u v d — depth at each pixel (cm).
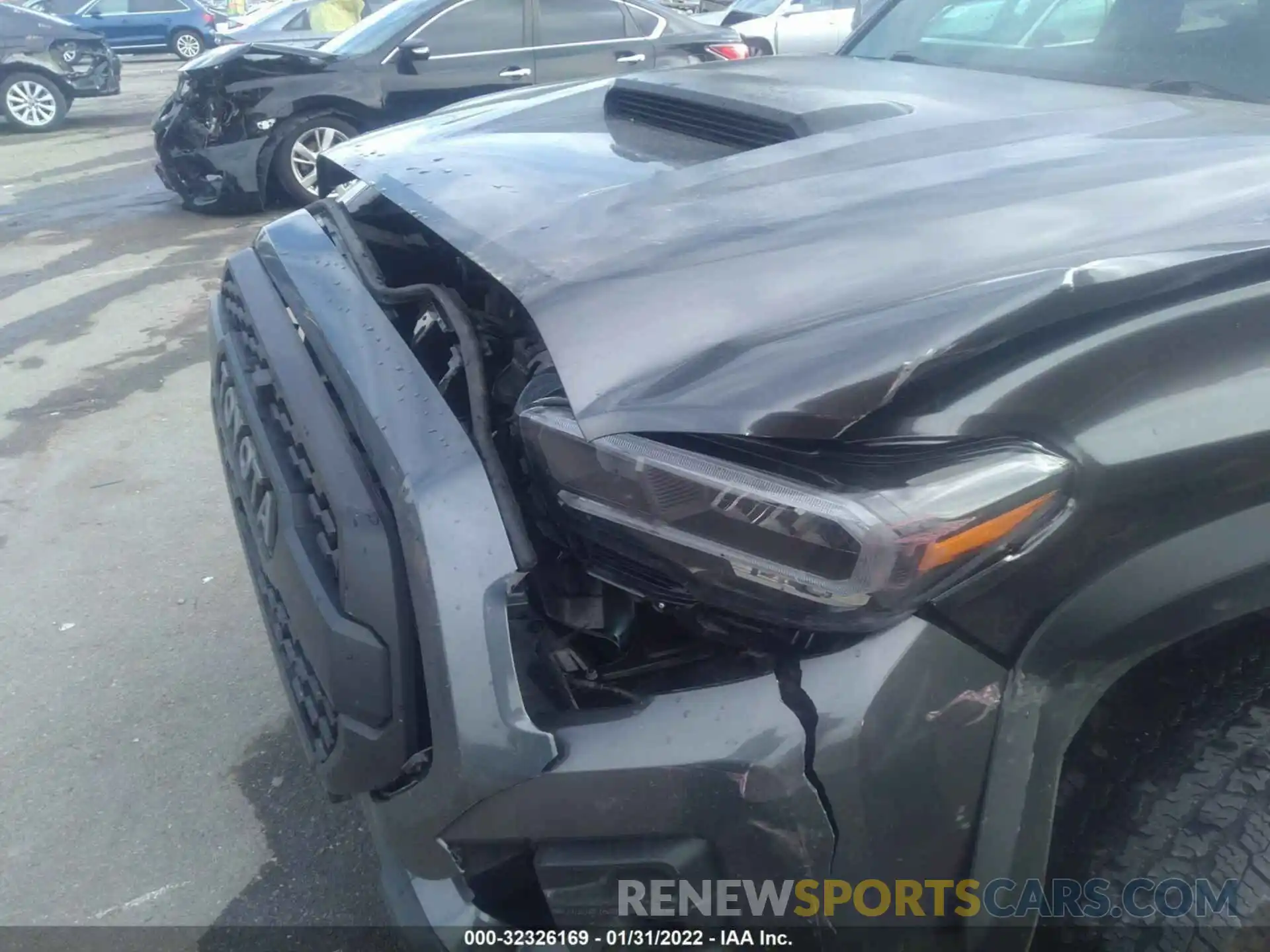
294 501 178
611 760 138
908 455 130
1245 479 138
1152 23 265
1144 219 161
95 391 502
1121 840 147
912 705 131
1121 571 136
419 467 154
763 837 135
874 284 149
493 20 824
